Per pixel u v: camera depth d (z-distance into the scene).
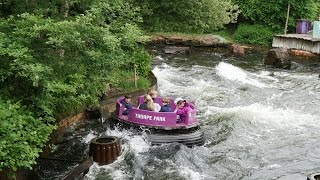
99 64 9.68
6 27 9.45
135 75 15.69
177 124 11.27
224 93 17.78
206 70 22.58
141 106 11.66
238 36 32.31
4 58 8.65
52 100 9.22
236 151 11.50
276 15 32.88
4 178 7.76
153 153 10.73
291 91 18.45
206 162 10.67
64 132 11.70
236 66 24.34
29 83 8.82
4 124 7.29
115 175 9.66
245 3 33.94
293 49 28.08
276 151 11.62
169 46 29.14
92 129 12.14
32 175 9.11
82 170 9.49
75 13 12.33
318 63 25.91
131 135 11.19
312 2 33.72
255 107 15.70
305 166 10.67
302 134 12.99
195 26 28.34
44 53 9.22
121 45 11.07
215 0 26.97
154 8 27.94
